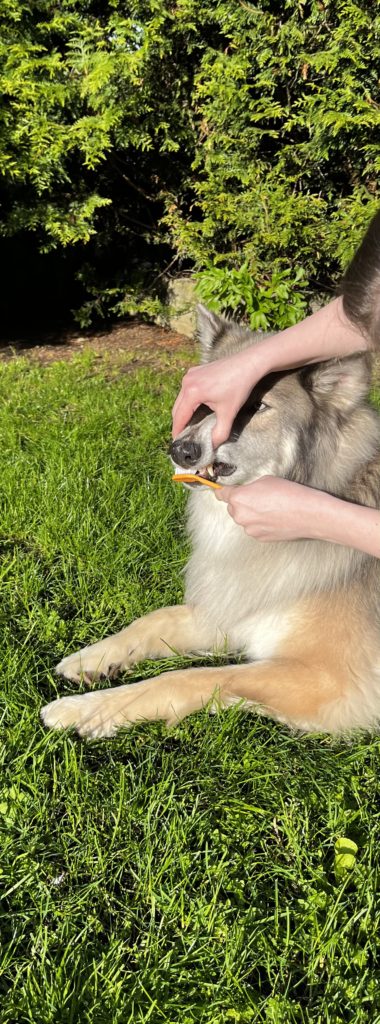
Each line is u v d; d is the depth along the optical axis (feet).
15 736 4.88
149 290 14.40
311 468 5.15
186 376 5.05
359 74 11.05
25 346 12.93
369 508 4.68
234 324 5.71
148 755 4.90
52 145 11.65
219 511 5.49
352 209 11.31
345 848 4.46
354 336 4.98
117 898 4.35
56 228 12.37
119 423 8.49
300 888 4.42
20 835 4.54
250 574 5.42
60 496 6.94
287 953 4.16
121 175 13.84
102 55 11.78
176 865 4.42
